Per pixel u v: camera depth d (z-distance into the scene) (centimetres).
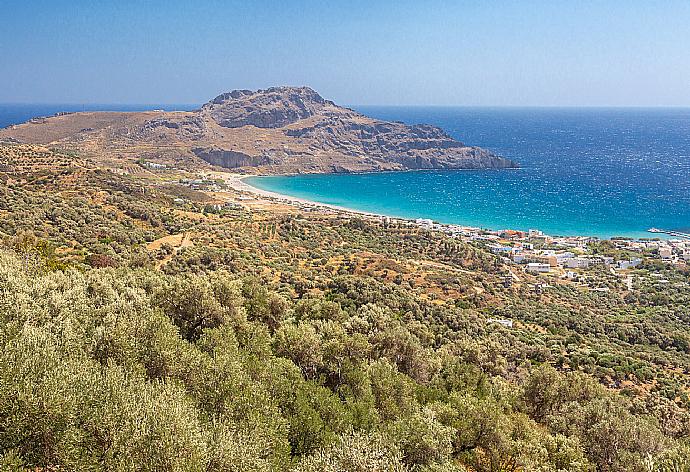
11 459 1814
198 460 2023
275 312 5538
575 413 3938
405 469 2439
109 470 1955
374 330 5228
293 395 3253
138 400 2247
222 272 7069
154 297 4428
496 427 3291
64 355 2547
